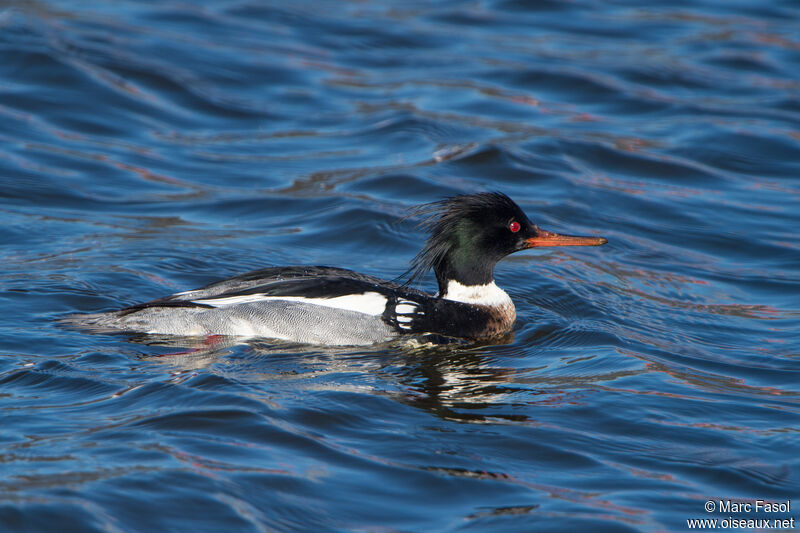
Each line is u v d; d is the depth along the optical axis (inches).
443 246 528.1
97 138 788.6
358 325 498.6
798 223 684.1
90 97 838.5
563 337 512.1
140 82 877.8
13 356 447.8
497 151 776.3
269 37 1021.8
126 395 409.4
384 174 739.4
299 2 1135.0
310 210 687.7
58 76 856.9
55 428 373.4
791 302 562.3
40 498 319.3
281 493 335.6
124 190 708.7
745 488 354.9
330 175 749.9
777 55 999.6
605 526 325.1
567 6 1150.3
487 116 866.8
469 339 511.8
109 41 939.3
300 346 491.8
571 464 368.5
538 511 334.0
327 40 1028.5
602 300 563.2
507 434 390.0
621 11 1141.7
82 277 553.9
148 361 454.0
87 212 667.4
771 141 811.4
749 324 530.3
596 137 820.6
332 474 351.3
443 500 339.3
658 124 855.7
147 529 310.0
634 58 992.9
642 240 661.3
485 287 528.4
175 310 496.1
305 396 417.4
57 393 410.3
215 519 317.4
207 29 1021.2
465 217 523.8
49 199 679.7
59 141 773.3
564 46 1031.0
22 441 361.1
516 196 718.5
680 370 465.7
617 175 767.1
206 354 469.4
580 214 694.5
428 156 781.9
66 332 483.2
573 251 644.7
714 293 577.9
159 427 376.8
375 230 655.1
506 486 350.3
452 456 370.0
